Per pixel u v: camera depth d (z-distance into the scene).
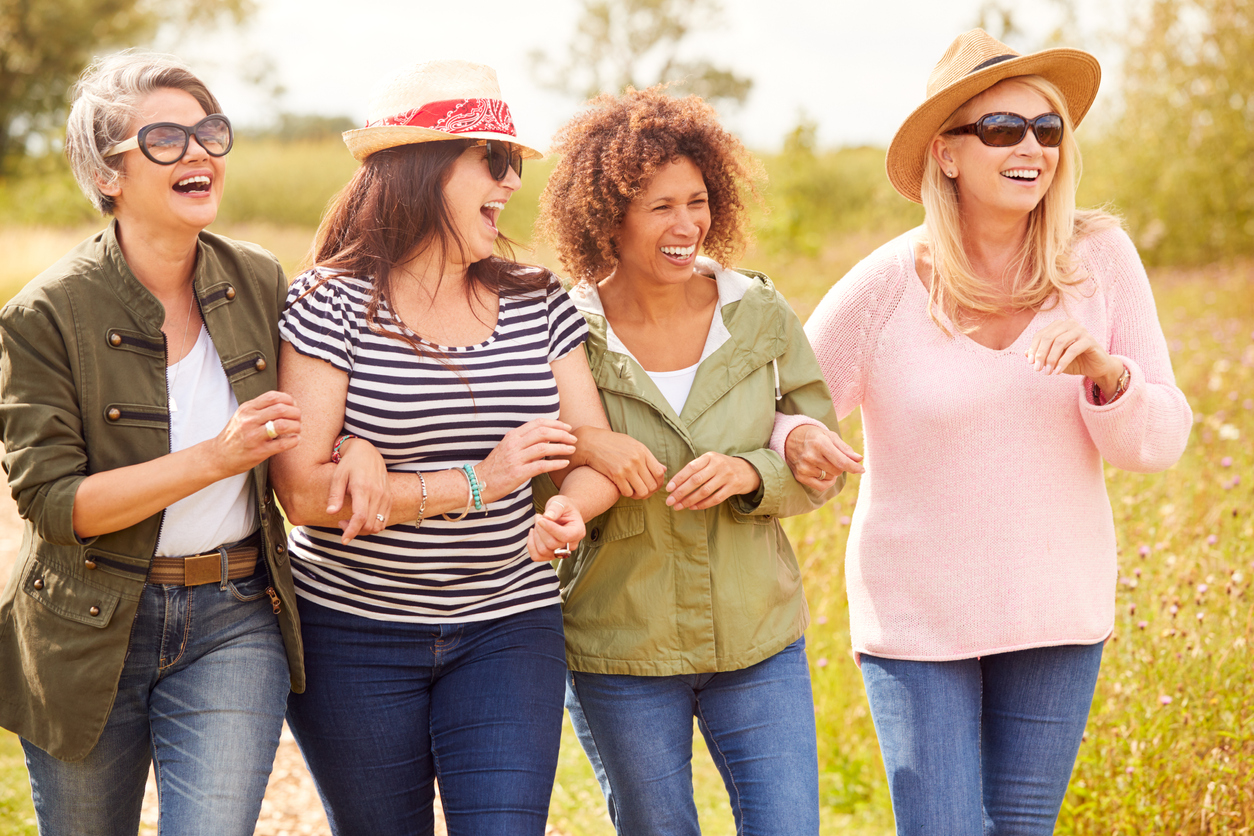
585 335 2.45
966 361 2.43
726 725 2.43
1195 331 8.16
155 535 2.09
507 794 2.12
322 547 2.27
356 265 2.30
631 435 2.45
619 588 2.42
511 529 2.29
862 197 19.48
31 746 2.16
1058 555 2.38
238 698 2.12
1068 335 2.21
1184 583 3.41
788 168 19.62
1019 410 2.39
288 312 2.25
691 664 2.39
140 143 2.00
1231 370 6.67
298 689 2.24
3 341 2.04
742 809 2.37
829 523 4.35
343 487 2.10
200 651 2.14
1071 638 2.37
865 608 2.53
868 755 3.57
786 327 2.54
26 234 15.80
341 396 2.22
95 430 2.05
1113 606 2.48
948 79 2.55
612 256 2.53
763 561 2.46
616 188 2.41
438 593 2.23
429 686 2.29
